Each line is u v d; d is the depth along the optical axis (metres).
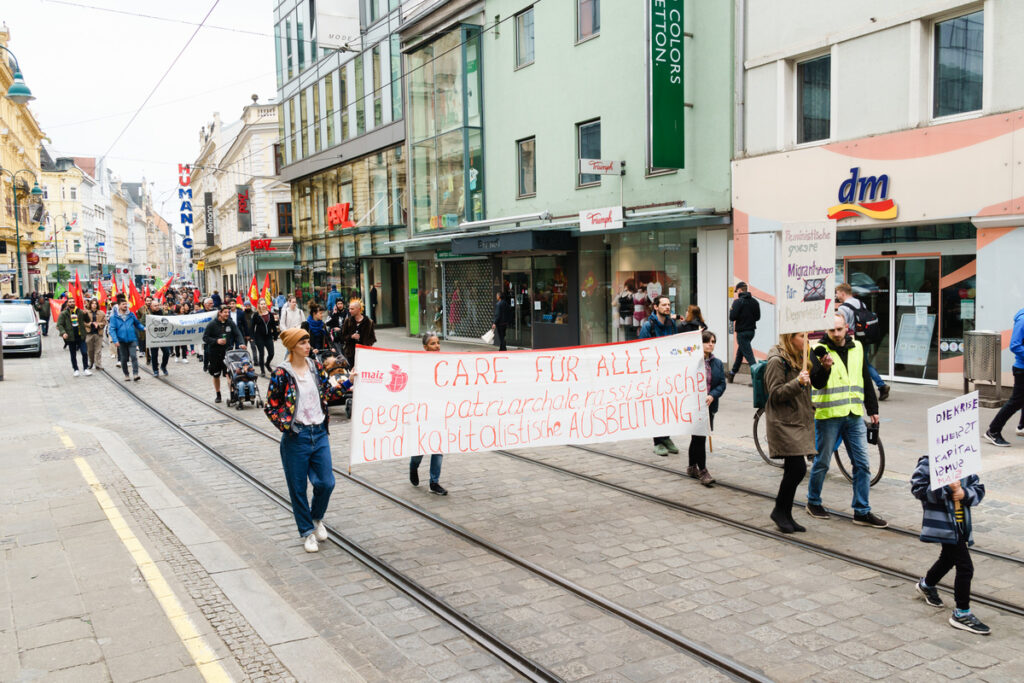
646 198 17.22
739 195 15.00
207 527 6.76
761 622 4.94
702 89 15.62
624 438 7.95
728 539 6.52
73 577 5.54
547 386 7.71
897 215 12.43
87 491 7.95
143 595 5.21
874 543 6.31
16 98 20.38
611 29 17.67
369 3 29.34
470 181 23.16
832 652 4.51
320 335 15.95
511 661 4.46
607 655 4.55
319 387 6.56
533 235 19.02
